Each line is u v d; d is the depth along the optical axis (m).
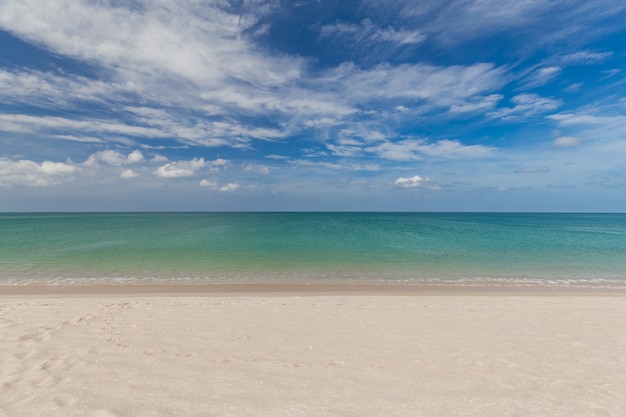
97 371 4.89
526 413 3.91
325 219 100.62
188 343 6.23
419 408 4.00
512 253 24.09
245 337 6.62
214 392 4.32
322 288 13.82
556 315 8.51
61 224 65.38
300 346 6.15
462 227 57.69
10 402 3.94
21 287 13.57
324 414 3.84
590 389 4.54
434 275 16.67
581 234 41.75
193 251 24.42
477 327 7.43
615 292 13.17
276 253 23.66
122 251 24.20
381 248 26.73
